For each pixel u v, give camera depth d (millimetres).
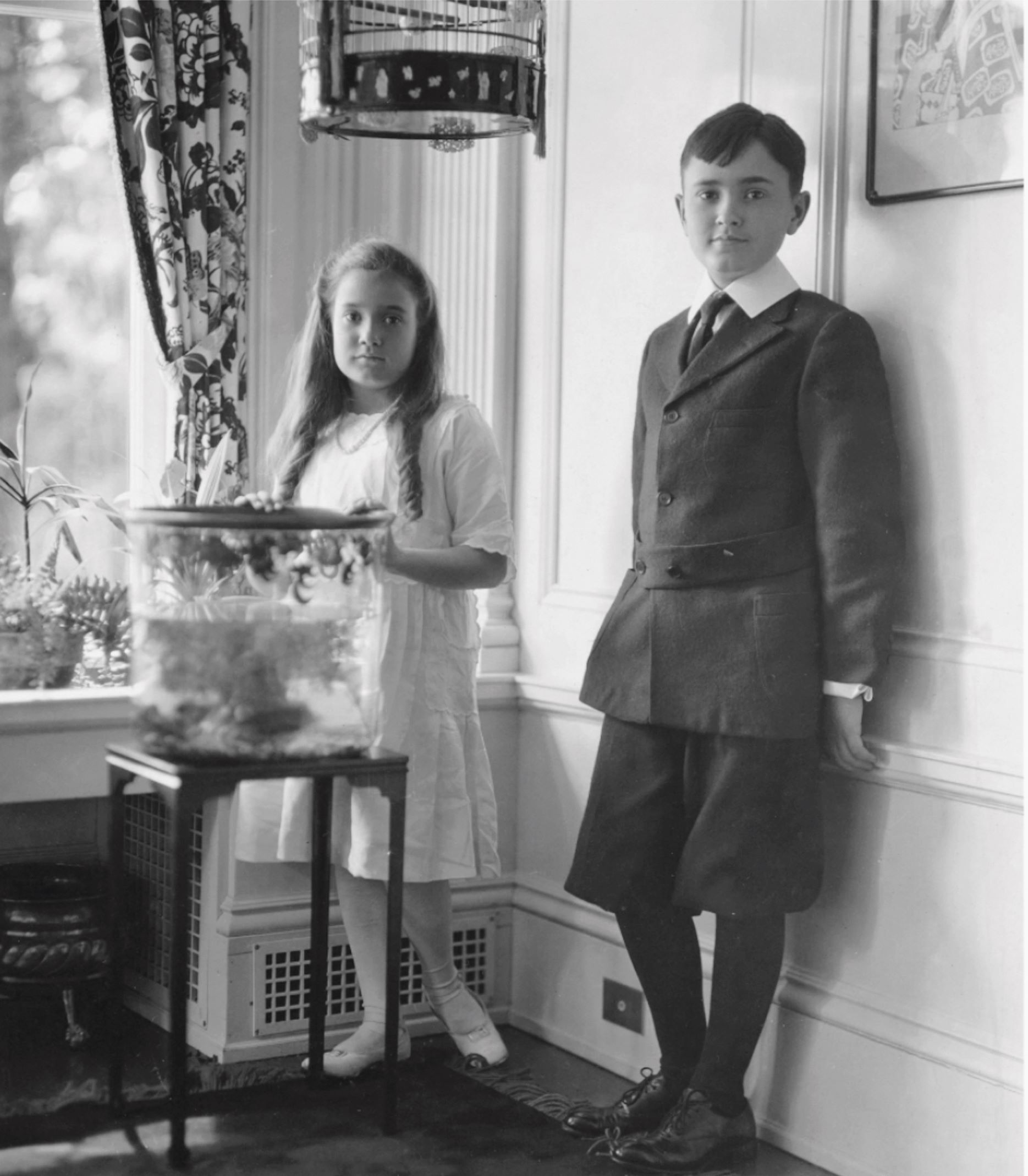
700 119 2867
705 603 2588
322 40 2412
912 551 2512
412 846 2793
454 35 3043
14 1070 2918
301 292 3357
